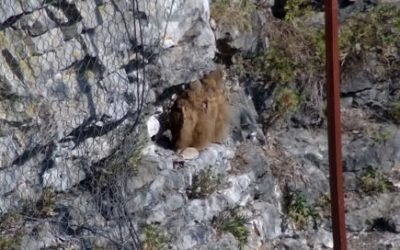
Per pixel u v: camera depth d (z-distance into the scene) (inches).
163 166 960.3
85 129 884.0
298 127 1144.8
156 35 941.2
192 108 1001.5
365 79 1165.1
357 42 1163.9
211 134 1020.5
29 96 833.5
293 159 1115.3
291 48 1133.1
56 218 865.5
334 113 855.1
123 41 905.5
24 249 839.1
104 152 906.1
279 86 1125.7
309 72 1135.0
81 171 892.6
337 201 863.1
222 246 980.6
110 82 898.7
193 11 989.2
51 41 848.3
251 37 1104.8
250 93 1124.5
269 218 1053.8
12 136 828.0
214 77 1017.5
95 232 880.9
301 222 1084.5
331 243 1065.5
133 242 897.5
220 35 1075.9
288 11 1154.7
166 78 975.0
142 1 921.5
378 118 1161.4
